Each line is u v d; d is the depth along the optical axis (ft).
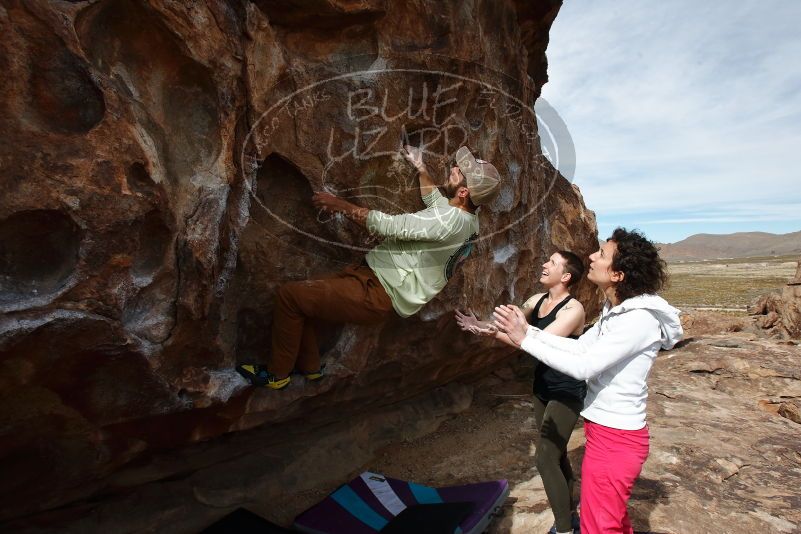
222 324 7.55
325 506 9.45
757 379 19.99
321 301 7.48
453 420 14.94
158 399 6.52
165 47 6.07
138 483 8.60
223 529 8.46
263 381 7.69
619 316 6.99
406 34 8.91
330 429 12.13
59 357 5.26
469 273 11.53
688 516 10.49
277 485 10.46
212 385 7.20
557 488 8.56
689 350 23.29
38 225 5.06
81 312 5.23
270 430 10.16
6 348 4.76
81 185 5.09
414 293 7.77
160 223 5.96
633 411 6.97
